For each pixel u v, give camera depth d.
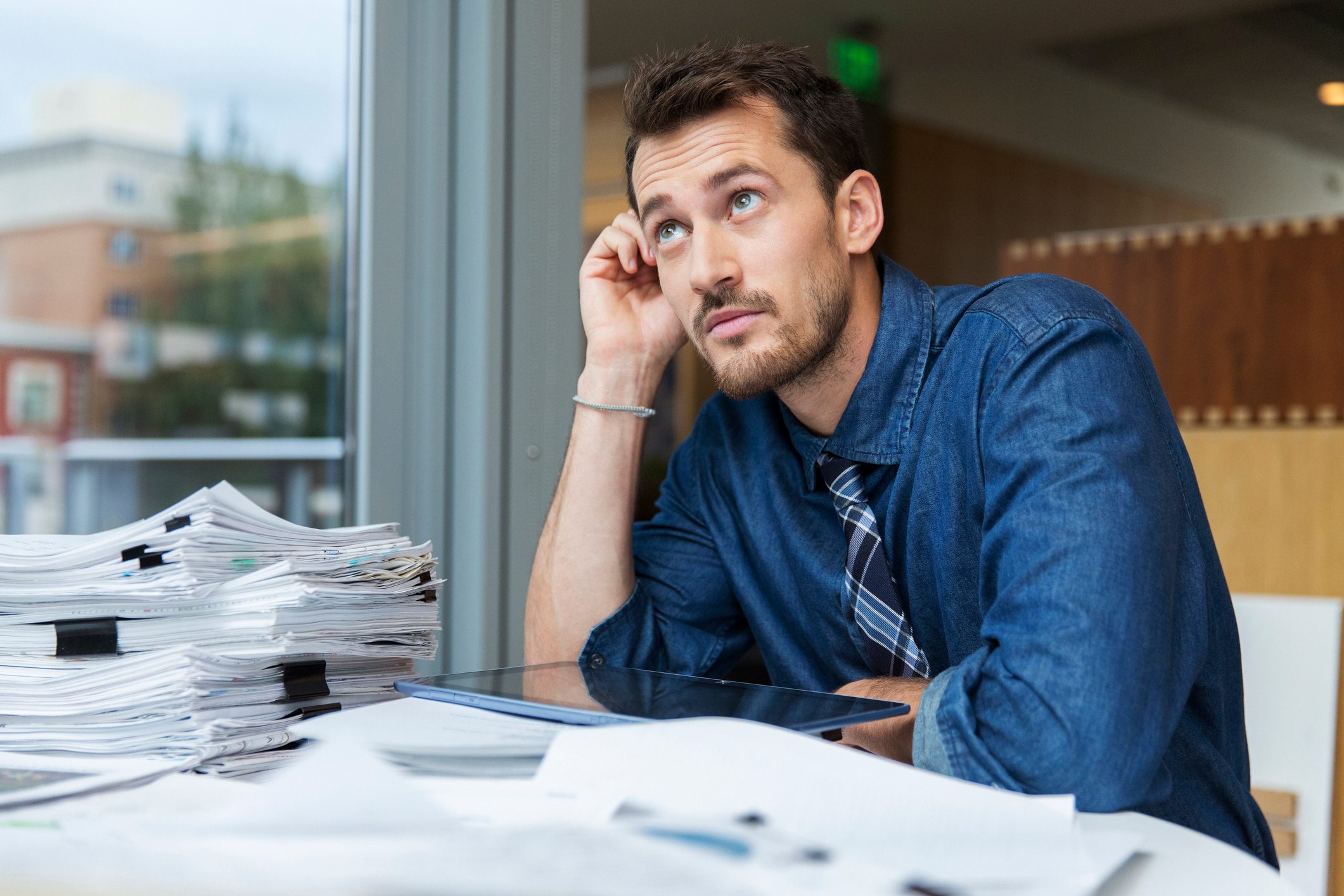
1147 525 0.74
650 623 1.10
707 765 0.53
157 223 1.75
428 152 1.83
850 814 0.49
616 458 1.12
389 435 1.80
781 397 1.03
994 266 5.54
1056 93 5.71
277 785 0.44
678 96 0.93
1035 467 0.79
